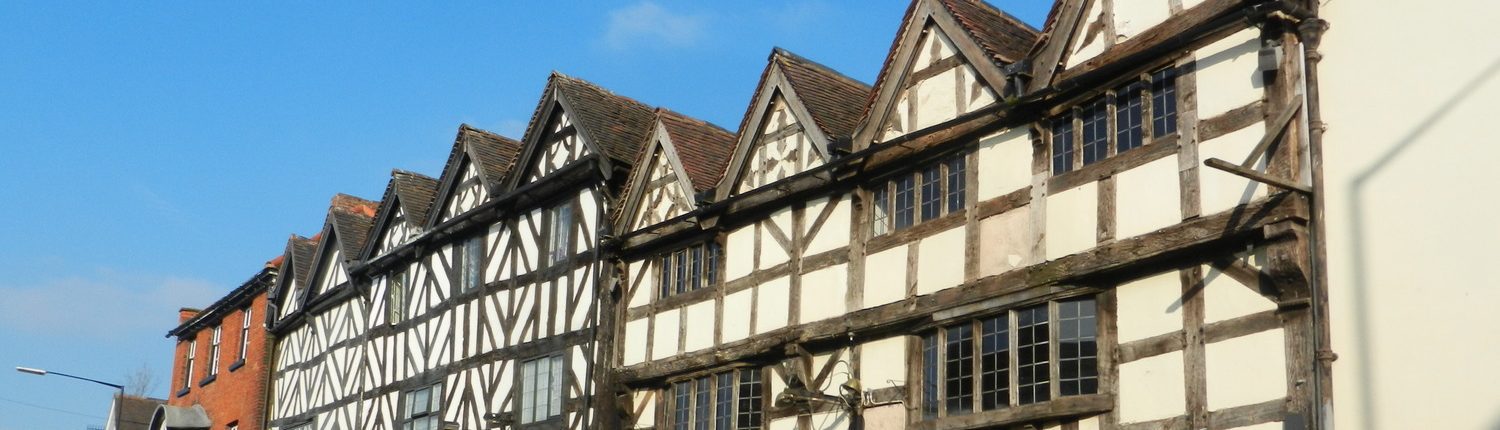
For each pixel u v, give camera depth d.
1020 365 13.12
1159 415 11.93
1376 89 11.16
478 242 21.12
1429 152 10.74
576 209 19.12
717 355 16.36
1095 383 12.49
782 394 15.23
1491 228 10.26
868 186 15.25
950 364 13.88
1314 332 11.01
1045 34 13.43
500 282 20.30
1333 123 11.38
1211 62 12.09
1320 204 11.22
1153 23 12.62
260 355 26.61
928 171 14.62
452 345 20.95
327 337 24.58
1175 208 12.05
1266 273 11.38
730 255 16.77
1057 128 13.38
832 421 15.02
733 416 16.23
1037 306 13.09
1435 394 10.33
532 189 19.72
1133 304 12.38
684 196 17.39
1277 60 11.52
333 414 23.69
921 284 14.24
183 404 30.03
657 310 17.55
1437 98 10.79
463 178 21.72
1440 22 10.90
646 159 18.16
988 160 13.88
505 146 21.83
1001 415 13.10
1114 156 12.68
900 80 14.96
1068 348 12.74
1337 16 11.56
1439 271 10.48
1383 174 10.97
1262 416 11.19
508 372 19.59
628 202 18.19
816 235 15.68
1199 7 12.23
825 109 16.19
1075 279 12.70
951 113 14.29
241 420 26.80
